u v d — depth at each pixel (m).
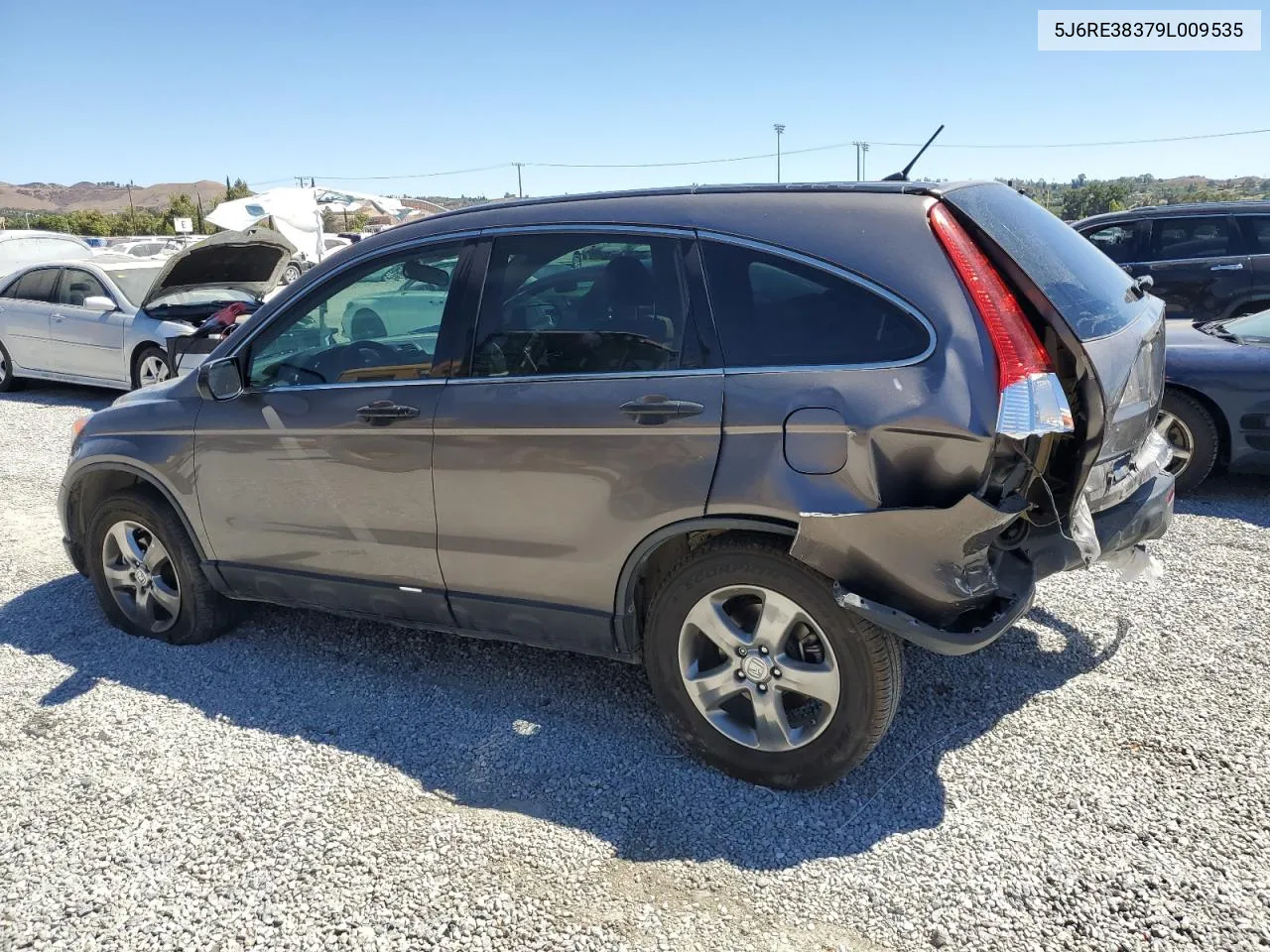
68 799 3.10
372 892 2.64
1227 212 9.30
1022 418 2.58
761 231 2.98
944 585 2.71
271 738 3.47
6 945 2.47
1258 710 3.42
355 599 3.73
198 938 2.49
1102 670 3.76
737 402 2.85
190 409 3.96
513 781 3.16
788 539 2.91
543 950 2.42
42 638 4.40
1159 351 3.60
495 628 3.47
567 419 3.09
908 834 2.81
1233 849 2.68
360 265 3.61
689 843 2.82
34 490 7.04
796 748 2.99
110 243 32.59
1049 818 2.86
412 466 3.41
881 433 2.68
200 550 4.08
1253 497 6.00
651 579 3.33
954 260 2.75
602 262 3.17
